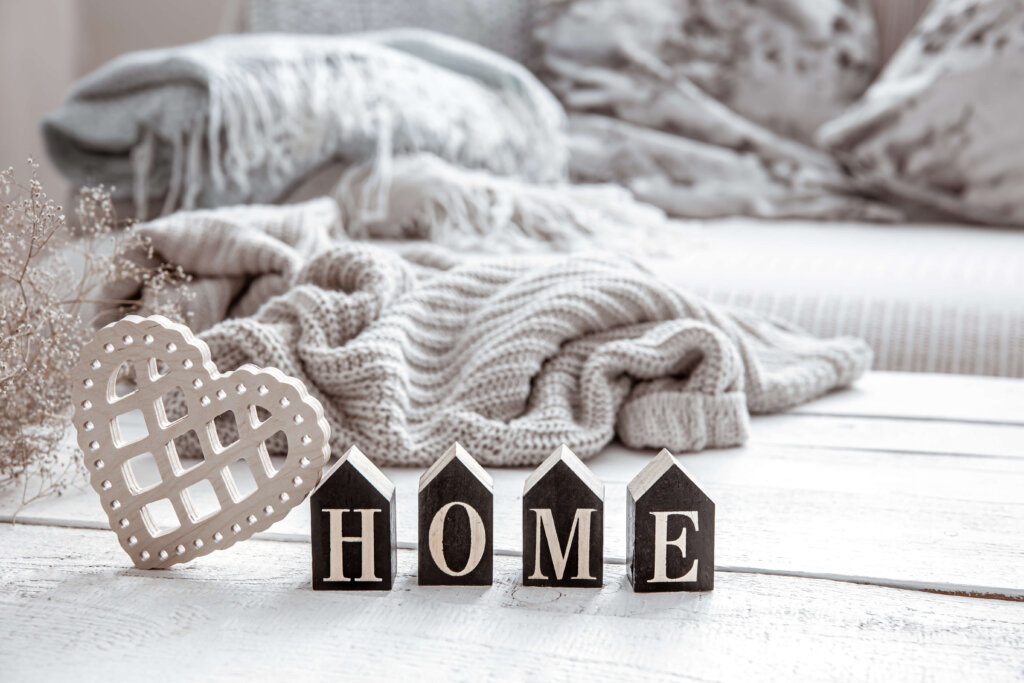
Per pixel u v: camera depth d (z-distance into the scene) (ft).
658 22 6.32
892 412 3.00
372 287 2.82
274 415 1.84
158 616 1.70
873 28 6.44
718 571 1.90
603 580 1.86
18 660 1.55
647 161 6.15
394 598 1.78
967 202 5.62
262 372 1.84
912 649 1.60
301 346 2.64
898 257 4.60
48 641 1.61
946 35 5.66
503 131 5.52
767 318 3.56
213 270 3.45
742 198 6.03
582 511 1.81
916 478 2.42
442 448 2.50
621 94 6.25
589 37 6.32
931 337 3.94
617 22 6.31
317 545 1.80
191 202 4.64
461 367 2.78
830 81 6.29
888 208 5.97
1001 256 4.62
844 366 3.18
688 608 1.74
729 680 1.50
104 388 1.85
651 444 2.60
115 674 1.51
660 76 6.25
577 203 5.05
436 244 4.57
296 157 4.78
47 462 2.32
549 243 4.60
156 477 2.42
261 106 4.63
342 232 4.43
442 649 1.59
